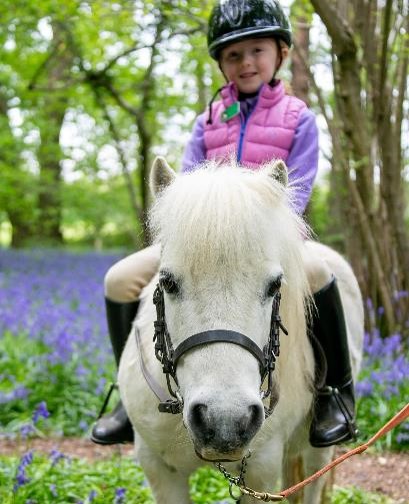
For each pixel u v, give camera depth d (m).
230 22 3.11
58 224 22.91
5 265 14.82
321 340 3.01
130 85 11.43
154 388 2.55
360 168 6.75
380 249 7.12
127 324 3.10
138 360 2.71
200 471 4.47
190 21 7.76
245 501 2.73
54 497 3.94
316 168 3.06
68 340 6.89
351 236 7.22
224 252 2.05
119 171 16.70
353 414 3.12
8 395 6.09
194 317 2.08
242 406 1.94
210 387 1.97
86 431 5.70
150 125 13.13
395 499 4.41
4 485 4.10
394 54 6.91
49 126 13.62
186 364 2.09
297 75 7.02
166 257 2.16
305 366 2.82
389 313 7.07
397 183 7.08
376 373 5.82
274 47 3.23
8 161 15.00
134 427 2.79
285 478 3.60
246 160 3.10
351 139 6.52
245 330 2.06
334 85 6.57
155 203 2.36
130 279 3.05
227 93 3.22
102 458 5.20
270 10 3.12
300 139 3.07
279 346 2.46
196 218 2.08
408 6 6.26
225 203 2.10
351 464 5.07
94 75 10.70
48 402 6.18
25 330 7.98
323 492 3.76
